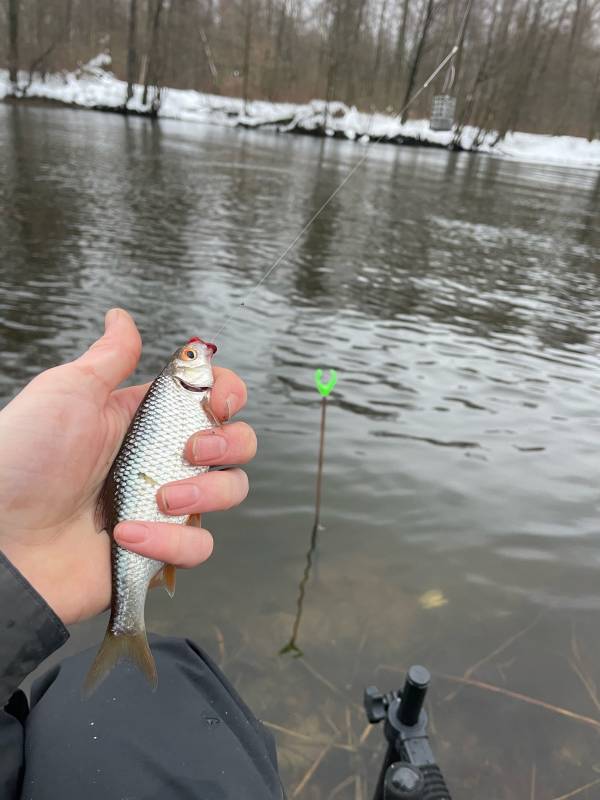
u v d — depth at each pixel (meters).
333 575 0.53
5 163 2.52
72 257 1.41
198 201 2.26
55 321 1.01
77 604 0.23
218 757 0.23
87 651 0.29
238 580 0.51
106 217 1.84
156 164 2.99
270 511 0.60
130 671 0.26
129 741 0.23
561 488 0.68
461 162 4.67
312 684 0.43
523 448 0.76
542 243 2.20
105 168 2.70
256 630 0.47
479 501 0.64
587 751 0.40
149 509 0.24
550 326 1.28
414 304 1.34
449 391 0.91
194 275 1.37
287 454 0.69
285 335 1.06
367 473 0.67
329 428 0.75
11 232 1.56
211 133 5.08
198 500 0.24
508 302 1.44
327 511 0.60
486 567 0.55
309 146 4.88
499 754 0.39
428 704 0.42
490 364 1.03
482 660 0.46
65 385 0.24
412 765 0.29
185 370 0.25
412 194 2.98
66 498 0.23
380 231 2.12
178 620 0.47
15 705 0.25
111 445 0.26
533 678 0.45
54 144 3.22
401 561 0.55
